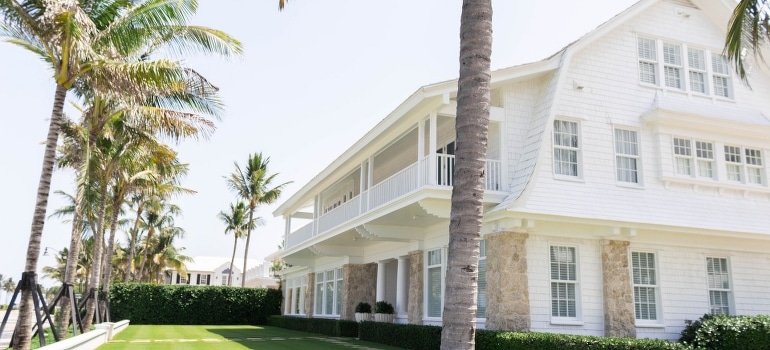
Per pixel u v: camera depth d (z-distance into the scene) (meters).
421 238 18.89
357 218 19.30
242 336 23.41
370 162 19.69
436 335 15.26
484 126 7.23
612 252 15.19
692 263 16.16
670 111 16.19
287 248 30.45
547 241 14.96
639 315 15.30
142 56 16.38
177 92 15.55
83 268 66.81
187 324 36.66
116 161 20.72
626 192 15.80
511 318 13.89
